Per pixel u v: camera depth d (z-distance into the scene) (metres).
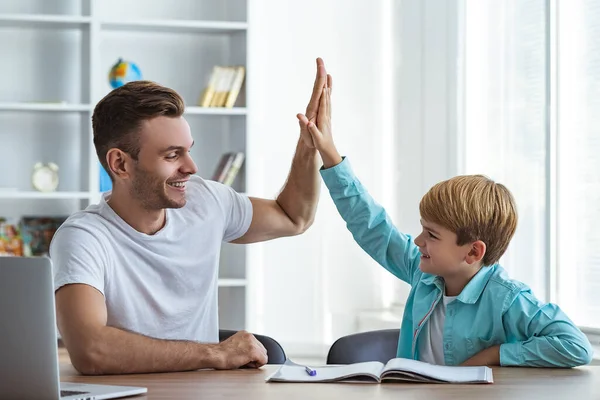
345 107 5.69
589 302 4.02
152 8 5.41
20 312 1.76
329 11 5.68
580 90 4.07
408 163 5.48
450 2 5.05
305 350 5.64
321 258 5.67
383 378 2.10
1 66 5.18
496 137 4.67
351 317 5.67
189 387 2.02
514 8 4.54
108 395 1.85
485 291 2.49
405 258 2.81
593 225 3.99
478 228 2.46
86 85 5.13
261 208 3.01
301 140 2.99
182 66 5.41
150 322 2.63
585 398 1.86
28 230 5.10
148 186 2.58
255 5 5.61
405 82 5.52
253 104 5.12
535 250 4.31
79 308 2.32
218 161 5.43
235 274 5.26
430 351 2.59
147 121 2.55
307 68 5.66
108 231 2.57
